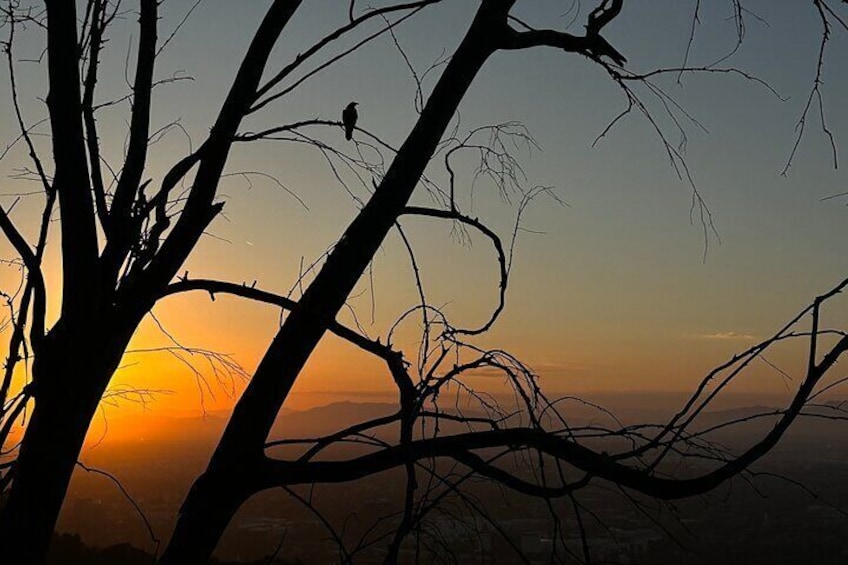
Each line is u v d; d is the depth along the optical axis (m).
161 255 2.75
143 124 2.91
